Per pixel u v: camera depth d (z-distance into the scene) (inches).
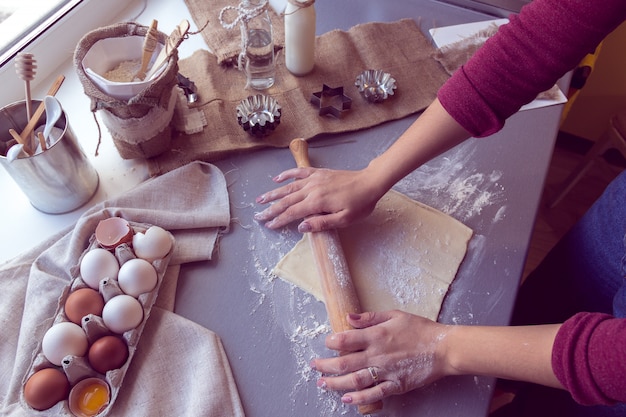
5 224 30.1
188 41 39.9
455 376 24.8
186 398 23.8
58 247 27.4
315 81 37.5
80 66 28.7
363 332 24.2
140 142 30.6
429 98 36.6
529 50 24.7
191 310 26.9
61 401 22.8
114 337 23.9
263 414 23.7
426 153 29.0
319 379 24.0
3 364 24.3
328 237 28.2
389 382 23.4
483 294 27.8
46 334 23.3
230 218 30.4
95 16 39.2
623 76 61.2
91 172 31.1
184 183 30.8
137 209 28.7
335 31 40.6
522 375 22.0
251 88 36.8
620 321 19.2
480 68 26.1
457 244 29.5
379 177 29.3
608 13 22.5
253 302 27.3
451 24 42.4
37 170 27.0
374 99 35.9
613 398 19.1
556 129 35.2
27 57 27.0
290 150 33.8
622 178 31.6
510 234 30.2
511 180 32.6
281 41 40.0
